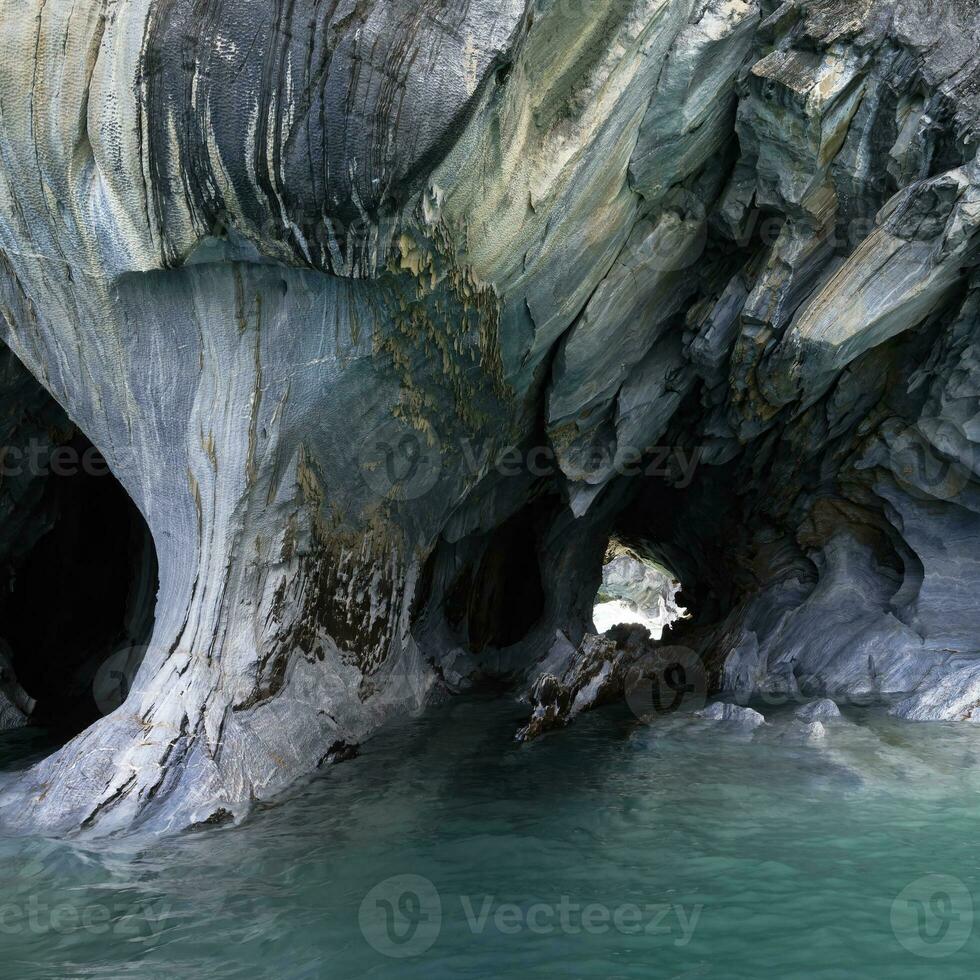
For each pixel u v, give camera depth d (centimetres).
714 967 354
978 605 1011
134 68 495
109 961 360
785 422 1055
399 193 543
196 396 629
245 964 359
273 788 610
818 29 763
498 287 711
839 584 1153
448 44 514
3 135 521
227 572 647
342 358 650
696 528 1479
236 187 522
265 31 491
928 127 784
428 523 895
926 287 827
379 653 868
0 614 978
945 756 687
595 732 841
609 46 670
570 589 1382
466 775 669
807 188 831
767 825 532
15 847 485
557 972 352
